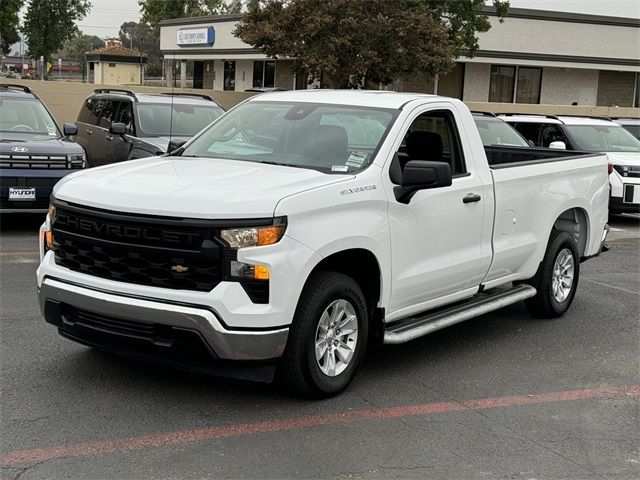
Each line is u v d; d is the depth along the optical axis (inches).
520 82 1424.7
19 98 468.4
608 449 178.2
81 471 152.9
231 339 173.2
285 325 178.7
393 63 940.0
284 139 227.8
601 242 324.5
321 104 238.2
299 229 180.5
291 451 167.0
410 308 223.0
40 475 150.4
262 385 204.7
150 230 176.2
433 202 222.4
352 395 203.0
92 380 202.1
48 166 403.5
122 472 153.3
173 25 1779.0
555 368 236.7
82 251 186.7
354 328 201.3
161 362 182.4
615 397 213.6
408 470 161.5
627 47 1430.9
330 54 920.9
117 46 2295.8
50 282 191.3
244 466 158.9
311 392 192.9
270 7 971.3
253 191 181.6
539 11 1341.0
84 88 877.2
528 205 269.7
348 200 193.9
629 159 545.3
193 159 226.2
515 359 243.6
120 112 524.4
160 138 481.7
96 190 188.1
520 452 173.9
